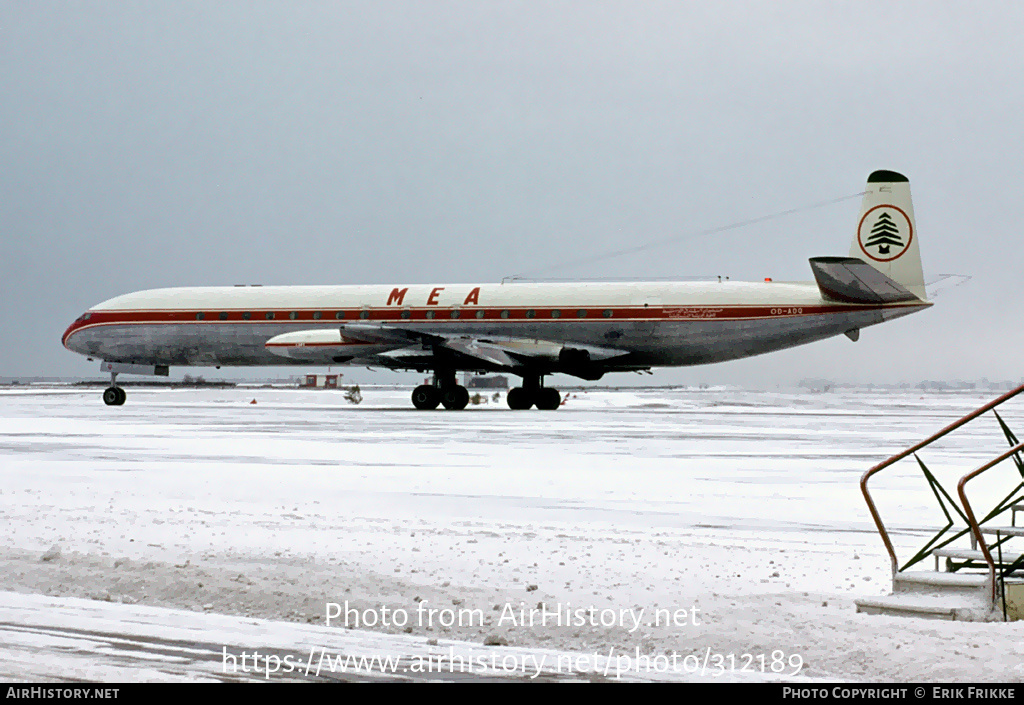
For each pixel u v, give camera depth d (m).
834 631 28.78
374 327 159.75
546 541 44.25
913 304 151.62
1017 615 30.61
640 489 63.53
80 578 36.12
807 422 149.88
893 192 156.50
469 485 65.06
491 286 167.62
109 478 68.19
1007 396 33.78
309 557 39.75
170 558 39.47
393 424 132.38
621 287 162.12
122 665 26.28
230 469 74.19
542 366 163.50
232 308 176.50
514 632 29.66
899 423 148.62
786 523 50.22
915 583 32.94
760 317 155.00
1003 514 53.16
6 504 55.78
